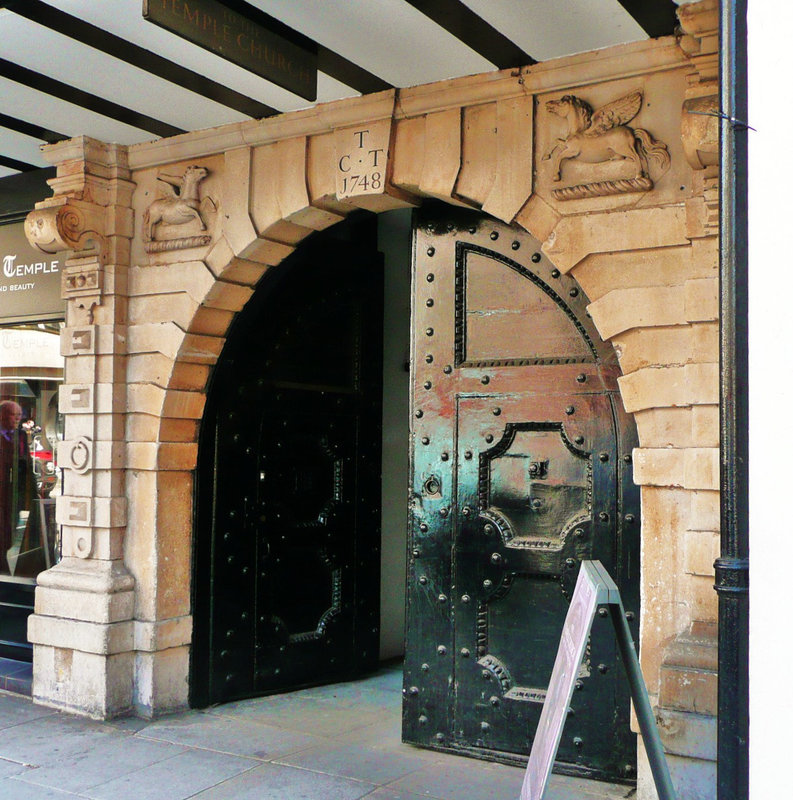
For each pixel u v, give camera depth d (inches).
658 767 96.1
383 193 189.6
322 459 246.7
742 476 84.7
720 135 86.7
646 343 163.2
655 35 161.6
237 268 213.2
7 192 253.9
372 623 257.8
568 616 105.4
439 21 156.7
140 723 213.6
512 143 177.2
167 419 218.1
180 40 168.7
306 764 186.7
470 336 193.0
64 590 223.9
